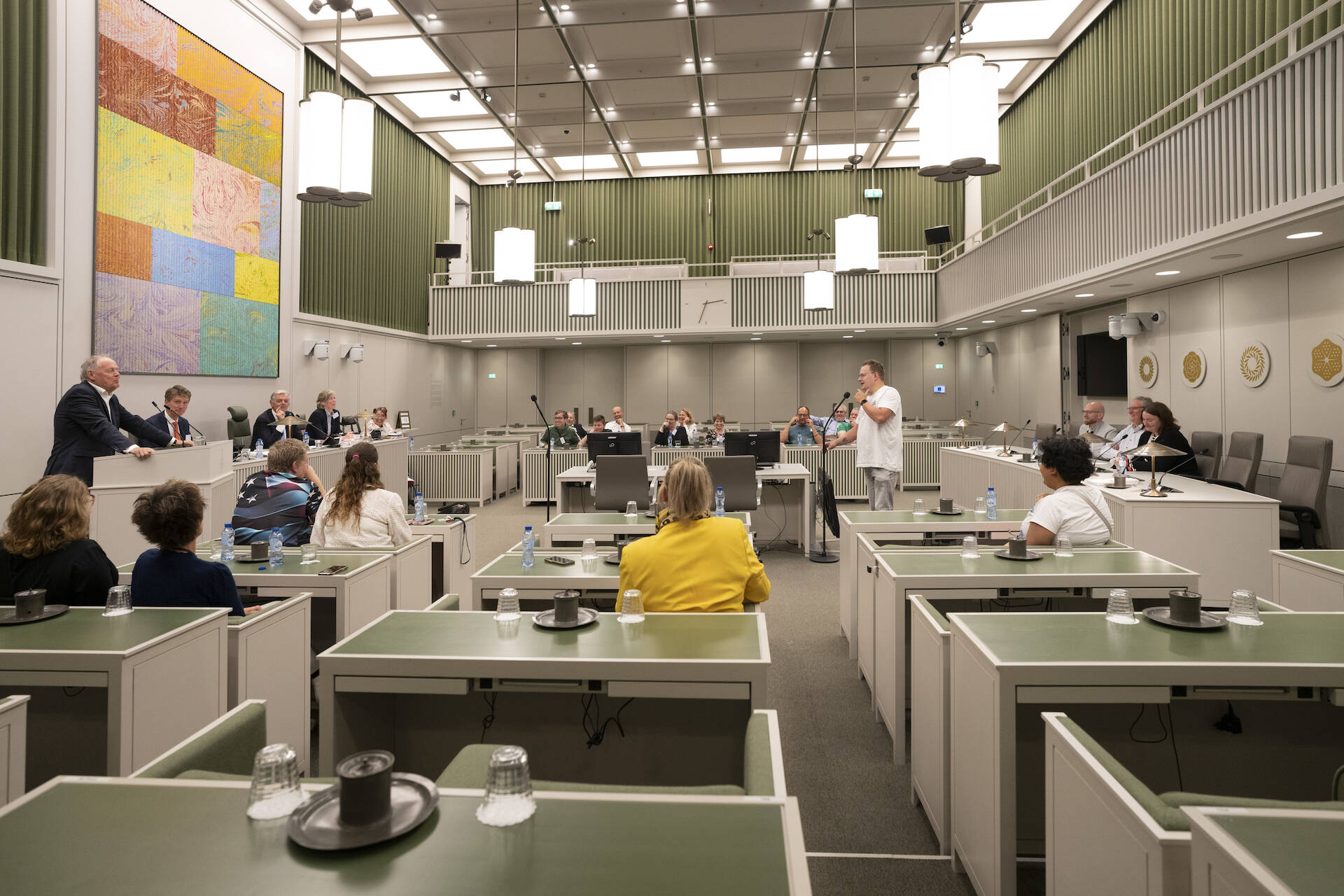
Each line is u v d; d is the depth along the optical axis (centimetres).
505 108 1161
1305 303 623
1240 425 704
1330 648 199
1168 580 286
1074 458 353
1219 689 189
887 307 1227
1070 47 1008
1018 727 239
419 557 421
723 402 1485
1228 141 556
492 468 1164
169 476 506
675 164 1429
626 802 124
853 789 284
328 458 832
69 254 614
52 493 264
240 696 259
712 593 249
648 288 1251
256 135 841
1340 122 457
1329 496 612
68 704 241
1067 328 1038
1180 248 611
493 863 106
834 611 545
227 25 799
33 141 586
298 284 931
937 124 384
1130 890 127
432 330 1316
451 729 248
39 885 100
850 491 1109
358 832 112
